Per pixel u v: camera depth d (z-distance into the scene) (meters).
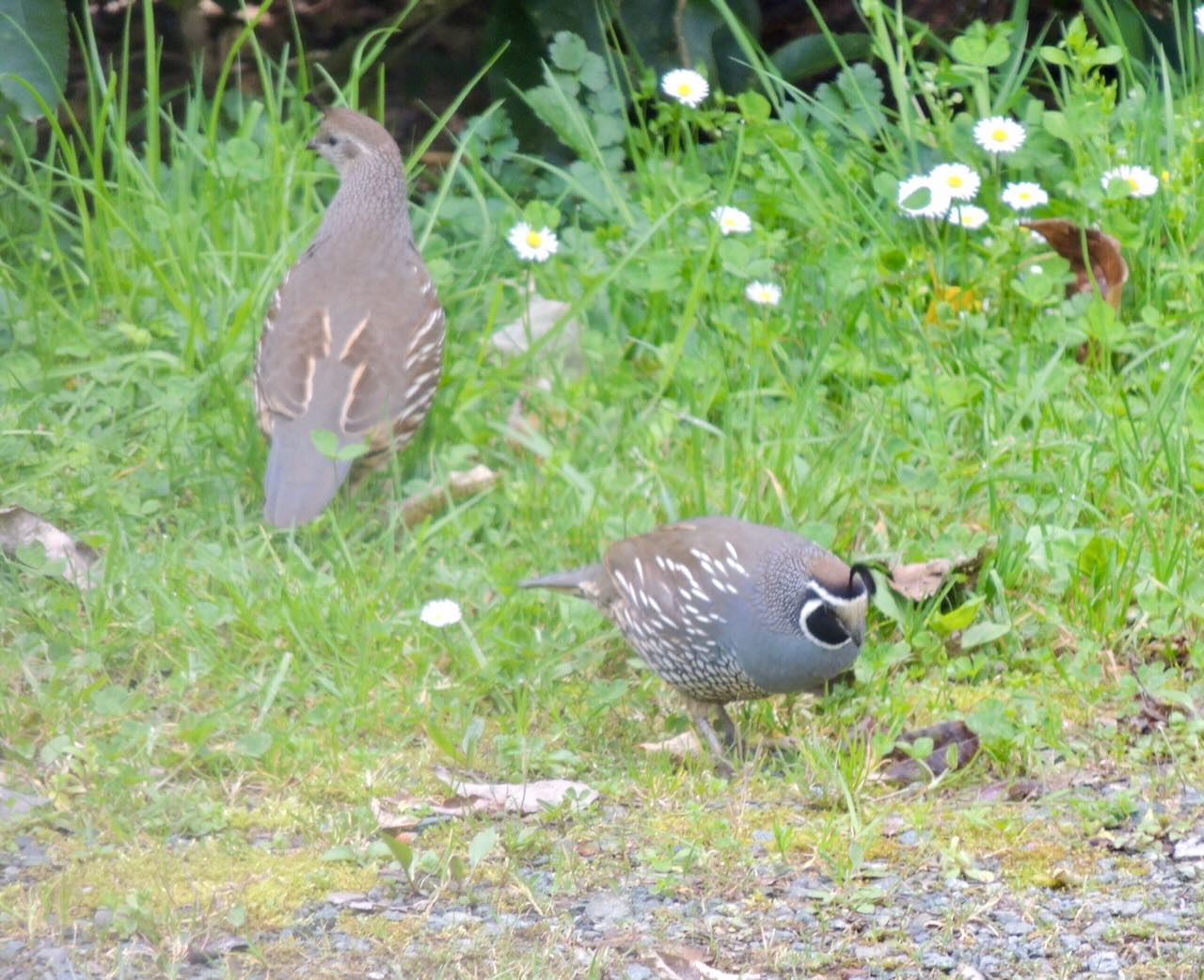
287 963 6.71
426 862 7.41
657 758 8.50
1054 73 16.31
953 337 12.08
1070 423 11.12
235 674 8.88
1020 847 7.71
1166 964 6.79
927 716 8.88
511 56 14.66
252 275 12.52
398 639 9.23
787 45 15.06
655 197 13.52
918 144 14.23
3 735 8.30
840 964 6.80
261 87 15.84
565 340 12.28
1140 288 12.70
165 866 7.35
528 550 10.21
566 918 7.08
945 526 10.34
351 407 10.29
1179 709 8.91
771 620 8.25
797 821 7.96
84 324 12.12
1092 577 9.82
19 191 12.88
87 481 10.55
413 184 14.41
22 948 6.71
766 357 11.96
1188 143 13.68
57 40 12.53
